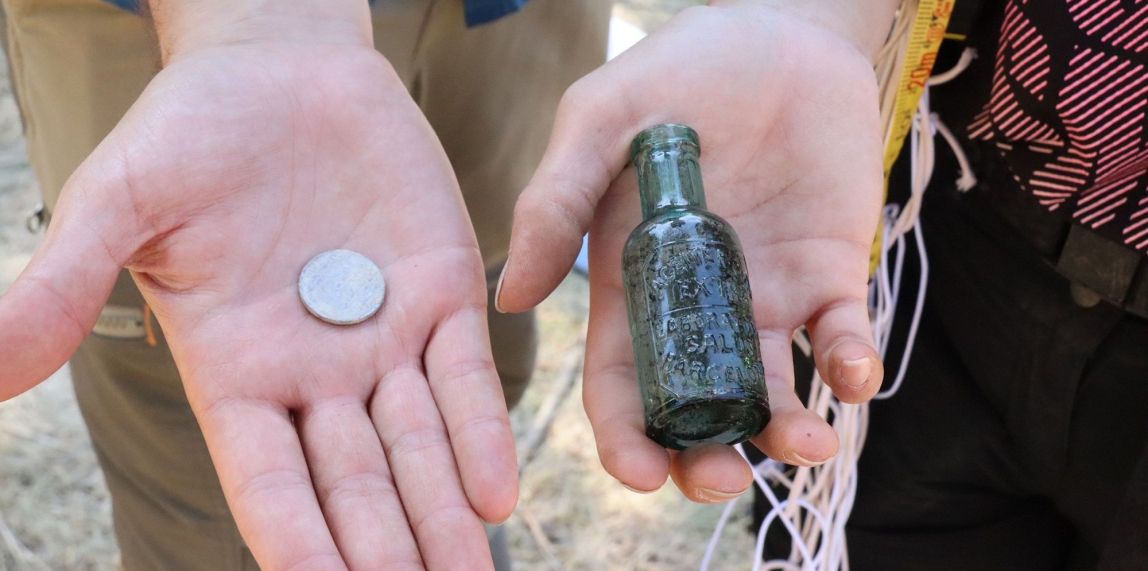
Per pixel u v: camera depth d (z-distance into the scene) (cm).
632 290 42
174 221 43
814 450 41
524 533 72
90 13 50
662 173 43
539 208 43
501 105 60
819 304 45
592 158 45
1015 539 55
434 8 56
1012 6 44
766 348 44
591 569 71
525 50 60
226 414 42
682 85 46
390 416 43
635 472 41
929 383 54
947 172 52
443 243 46
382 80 47
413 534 41
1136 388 47
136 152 43
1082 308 47
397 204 46
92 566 70
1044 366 49
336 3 48
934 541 56
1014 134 46
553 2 60
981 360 52
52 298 41
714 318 41
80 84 52
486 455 41
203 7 47
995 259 50
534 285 44
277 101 45
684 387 40
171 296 44
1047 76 44
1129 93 43
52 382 80
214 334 43
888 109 50
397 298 45
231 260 44
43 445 75
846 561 53
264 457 42
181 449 55
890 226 54
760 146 46
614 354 44
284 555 40
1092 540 51
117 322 52
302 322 44
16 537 71
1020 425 51
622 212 46
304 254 45
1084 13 42
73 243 41
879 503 56
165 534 59
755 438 42
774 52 46
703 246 41
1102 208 45
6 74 104
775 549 58
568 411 79
